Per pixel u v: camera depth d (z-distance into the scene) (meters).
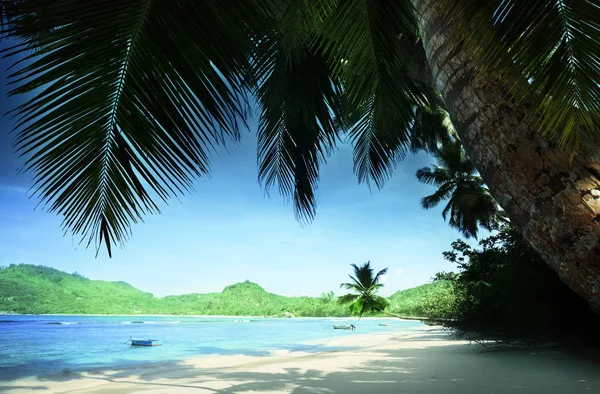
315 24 3.21
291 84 6.54
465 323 12.66
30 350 20.95
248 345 22.16
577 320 10.51
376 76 4.66
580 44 1.77
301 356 14.08
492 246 12.64
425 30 2.42
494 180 1.80
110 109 1.88
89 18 1.75
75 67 1.75
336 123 8.79
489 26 1.90
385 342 21.34
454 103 2.06
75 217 1.89
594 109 1.68
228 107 2.07
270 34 2.32
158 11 1.89
